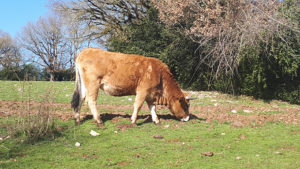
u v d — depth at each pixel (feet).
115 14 85.20
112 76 25.13
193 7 52.95
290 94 47.32
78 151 19.27
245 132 25.20
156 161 17.97
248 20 43.11
